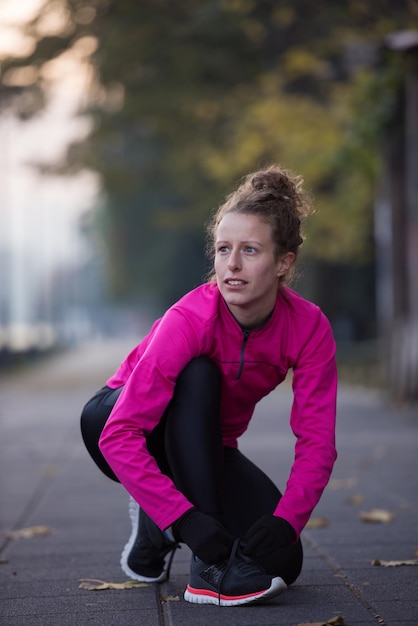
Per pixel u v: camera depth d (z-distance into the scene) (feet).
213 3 56.08
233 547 11.68
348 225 75.46
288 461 28.35
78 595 12.92
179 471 11.57
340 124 67.10
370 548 15.85
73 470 27.94
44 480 25.95
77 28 59.21
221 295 11.80
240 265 11.29
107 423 11.47
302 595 12.41
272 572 11.79
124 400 11.45
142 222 162.61
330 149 66.39
